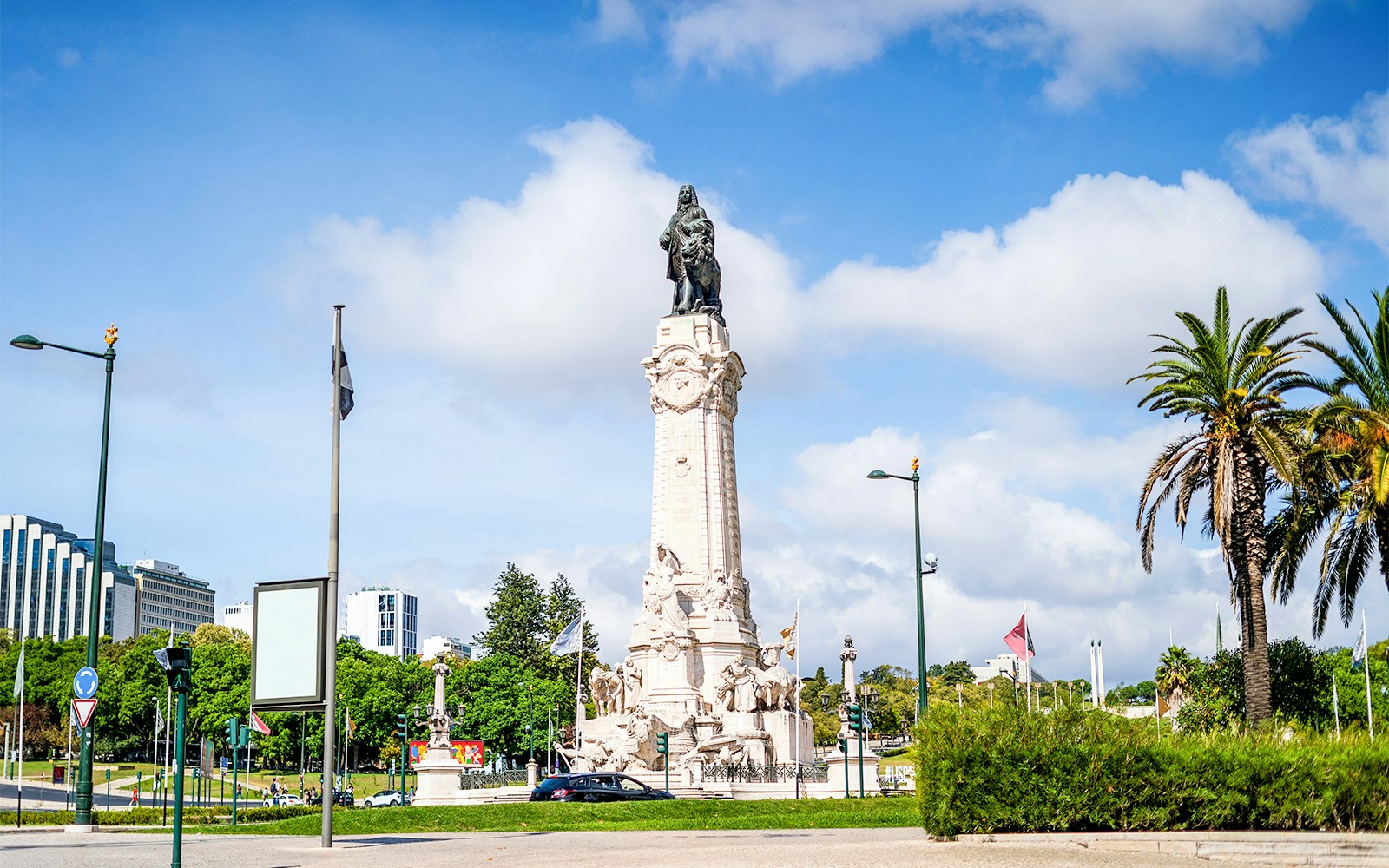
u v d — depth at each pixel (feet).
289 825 159.53
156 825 165.78
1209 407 174.50
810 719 279.90
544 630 572.51
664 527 285.84
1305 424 166.30
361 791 428.15
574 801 190.49
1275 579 181.37
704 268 303.48
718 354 291.17
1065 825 104.17
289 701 111.65
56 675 527.40
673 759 255.70
